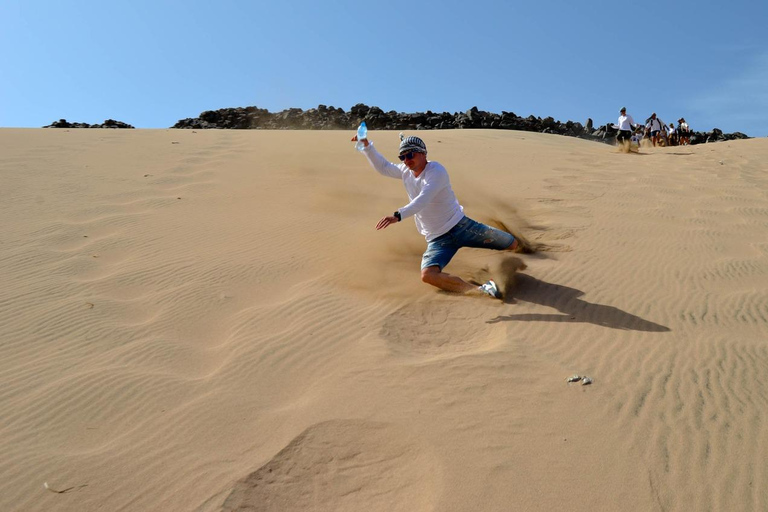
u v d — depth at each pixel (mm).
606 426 3824
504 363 4590
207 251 7449
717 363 4598
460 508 3193
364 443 3729
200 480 3463
